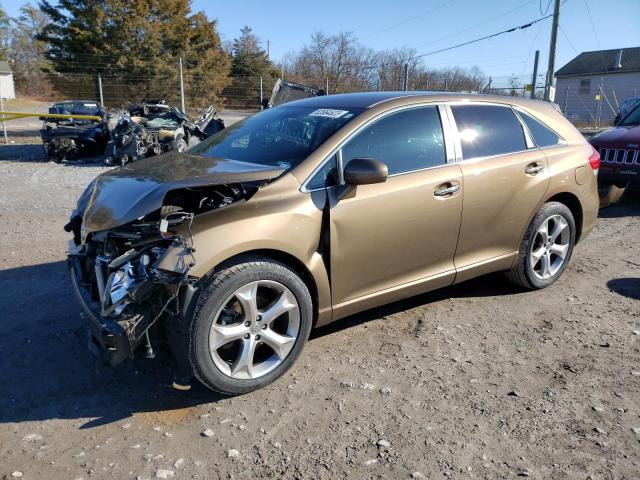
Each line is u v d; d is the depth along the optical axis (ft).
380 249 12.10
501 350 12.51
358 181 11.00
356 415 10.03
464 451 9.02
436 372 11.54
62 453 8.96
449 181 12.99
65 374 11.47
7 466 8.61
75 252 12.35
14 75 160.04
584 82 154.81
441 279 13.51
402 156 12.57
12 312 14.49
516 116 15.15
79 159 50.06
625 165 25.09
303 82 128.57
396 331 13.50
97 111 54.03
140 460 8.80
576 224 16.74
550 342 12.91
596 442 9.23
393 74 127.85
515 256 15.07
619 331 13.47
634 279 17.07
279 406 10.33
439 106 13.56
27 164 46.73
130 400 10.55
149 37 83.20
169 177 11.10
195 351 9.83
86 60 83.51
